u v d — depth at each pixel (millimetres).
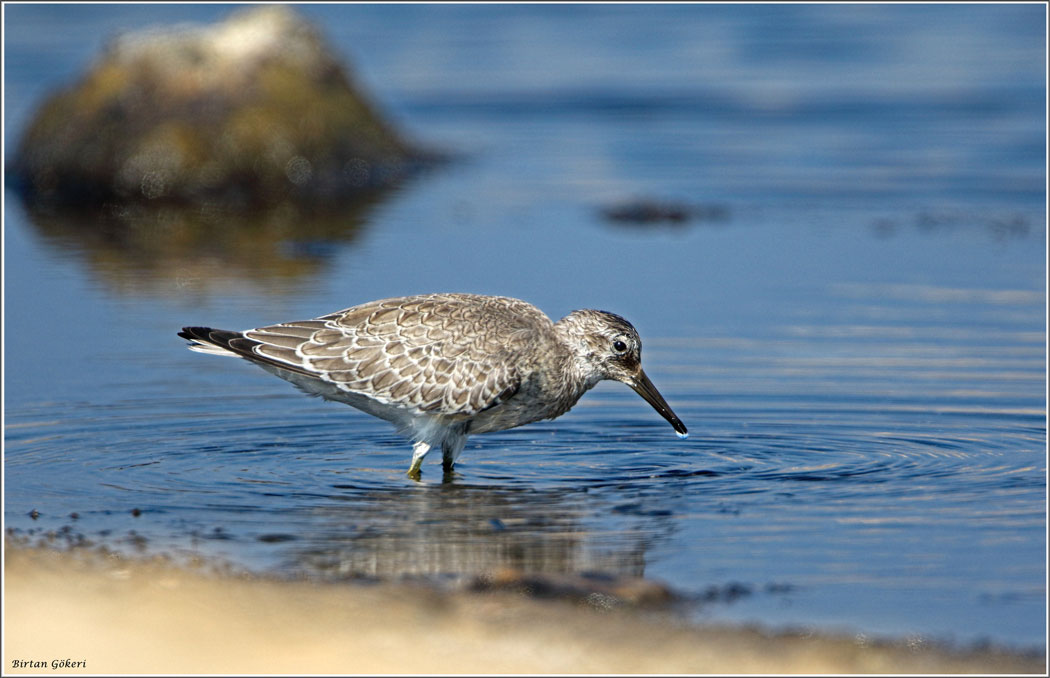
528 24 65812
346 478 18641
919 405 21781
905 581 14656
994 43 59031
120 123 42250
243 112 42312
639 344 20125
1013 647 13031
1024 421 20906
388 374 18906
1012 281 29656
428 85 54719
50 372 23797
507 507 17312
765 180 40719
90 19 63219
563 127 49031
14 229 37188
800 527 16391
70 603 13828
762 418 21359
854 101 50969
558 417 20781
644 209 36750
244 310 27922
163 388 23031
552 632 13211
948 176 40562
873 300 28328
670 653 12805
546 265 31438
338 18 65875
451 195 40219
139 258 33250
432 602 13938
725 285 29578
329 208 39750
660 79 55375
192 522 16609
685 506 17266
